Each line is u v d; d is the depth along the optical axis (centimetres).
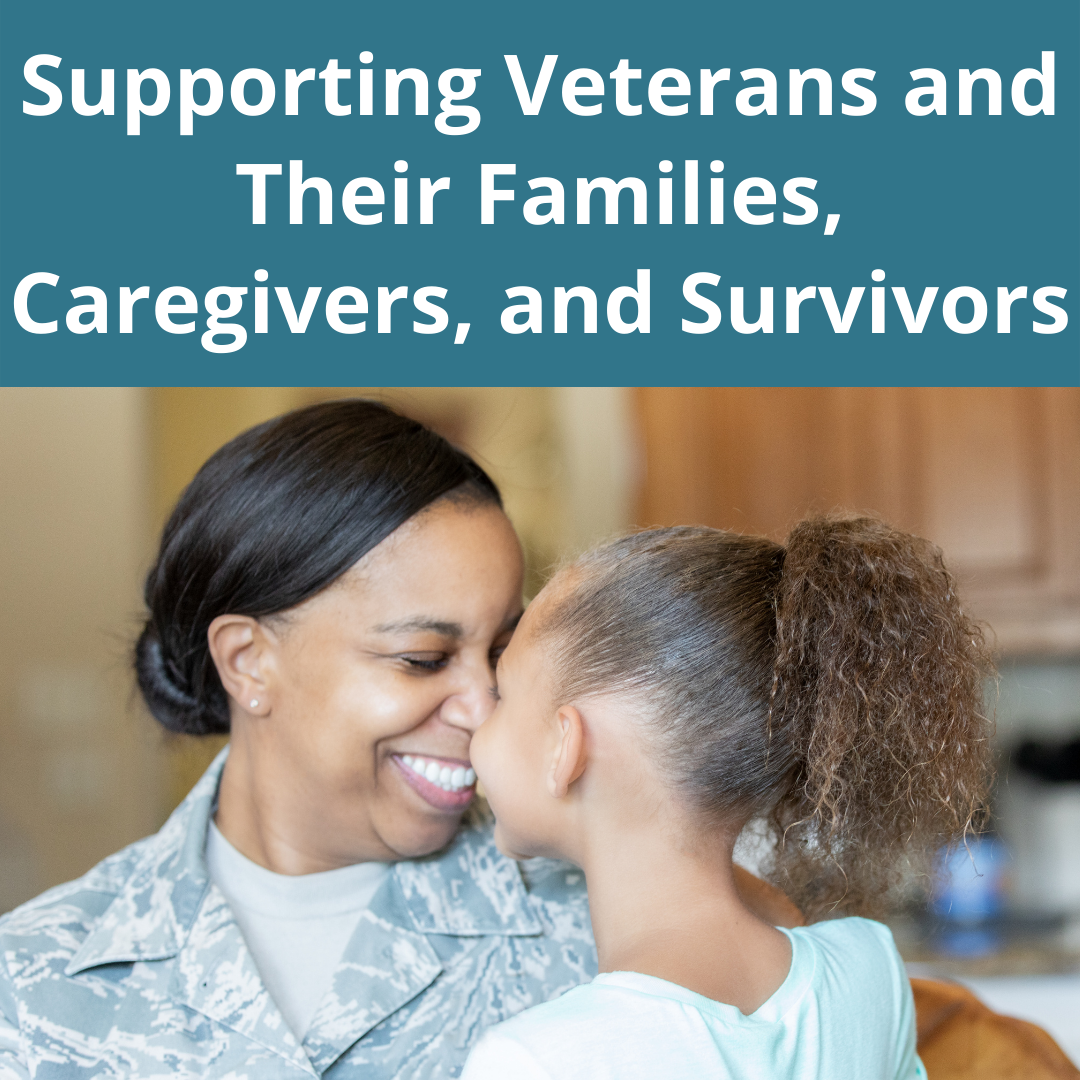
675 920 77
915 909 128
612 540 86
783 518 243
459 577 90
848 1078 76
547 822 82
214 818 103
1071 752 260
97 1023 87
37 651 286
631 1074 67
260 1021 87
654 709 77
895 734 77
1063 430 236
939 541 239
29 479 289
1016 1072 100
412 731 91
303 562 89
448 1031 91
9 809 282
